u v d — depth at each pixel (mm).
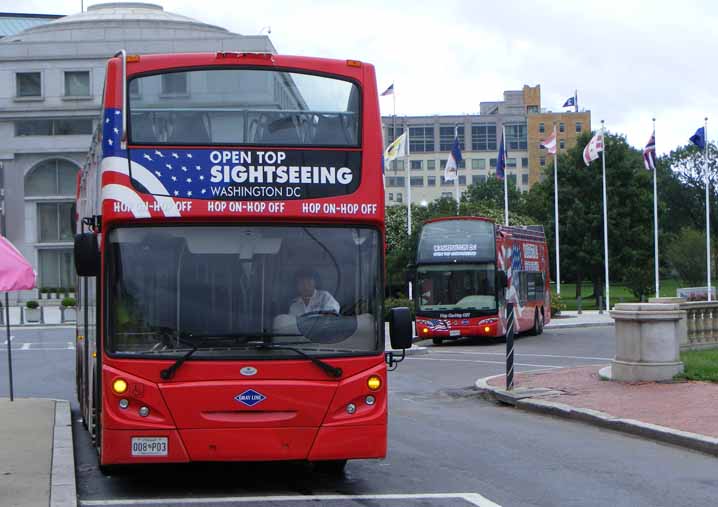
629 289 73750
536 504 9477
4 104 76062
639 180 81562
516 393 18766
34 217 77438
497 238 35500
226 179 9758
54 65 75875
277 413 9492
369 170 9992
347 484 10586
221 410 9398
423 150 156375
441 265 35469
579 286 83000
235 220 9773
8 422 14578
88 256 9539
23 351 34469
